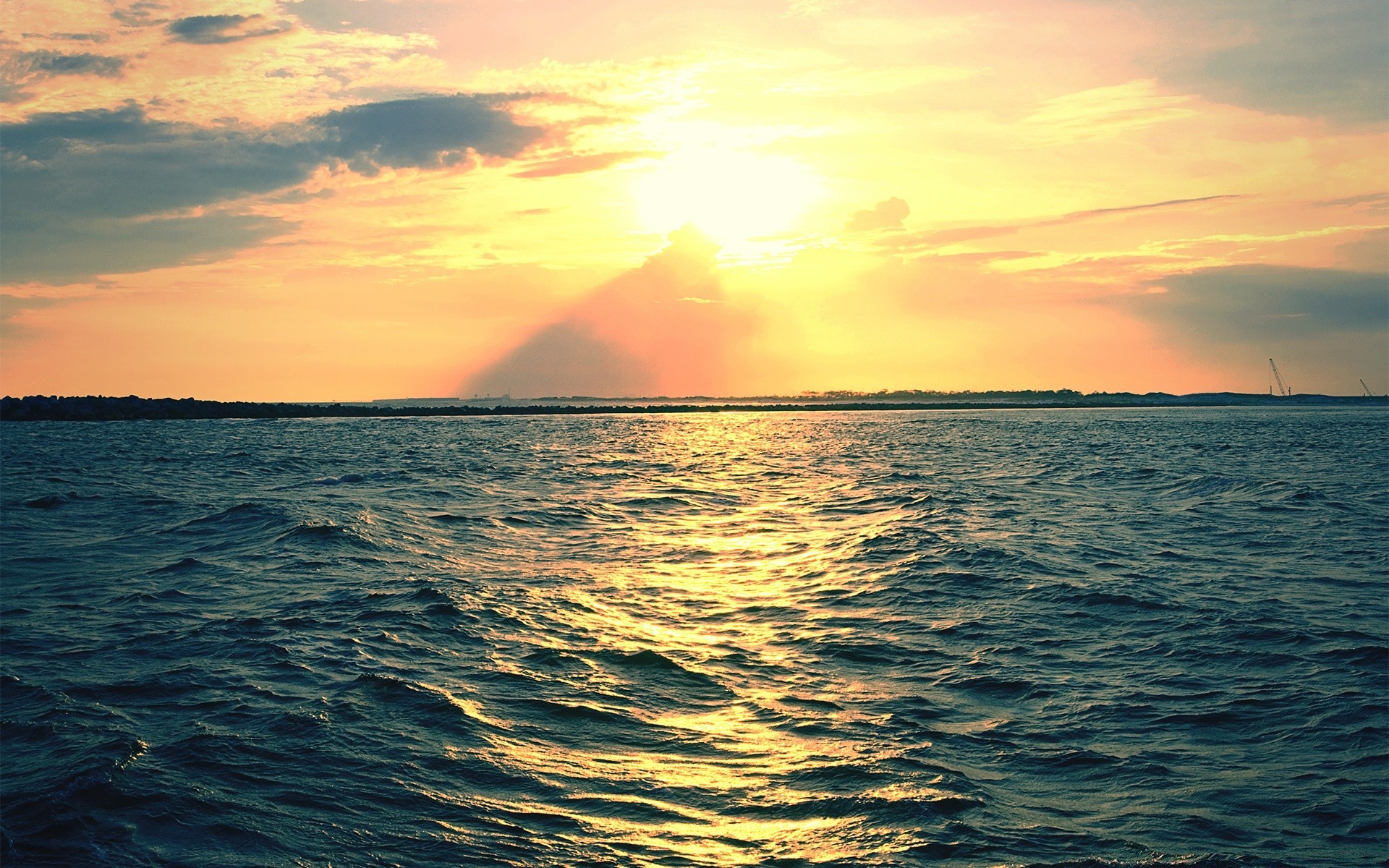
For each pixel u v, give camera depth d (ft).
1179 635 55.72
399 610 59.93
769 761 37.52
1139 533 94.27
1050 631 57.00
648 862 29.50
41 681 45.60
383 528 93.45
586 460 213.46
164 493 128.98
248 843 30.04
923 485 146.10
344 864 28.89
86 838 29.94
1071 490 138.51
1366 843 31.35
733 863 29.63
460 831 31.22
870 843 30.99
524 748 38.40
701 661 50.75
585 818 32.40
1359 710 43.04
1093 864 29.78
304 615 58.75
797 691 46.24
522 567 76.43
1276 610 61.11
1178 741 39.88
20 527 96.73
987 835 31.53
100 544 85.51
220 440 295.48
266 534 89.45
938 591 67.26
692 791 34.71
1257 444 284.00
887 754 38.22
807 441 312.50
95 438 303.07
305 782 34.53
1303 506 117.08
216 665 48.19
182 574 71.72
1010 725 41.81
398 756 37.19
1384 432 370.53
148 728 39.37
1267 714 42.80
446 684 45.78
